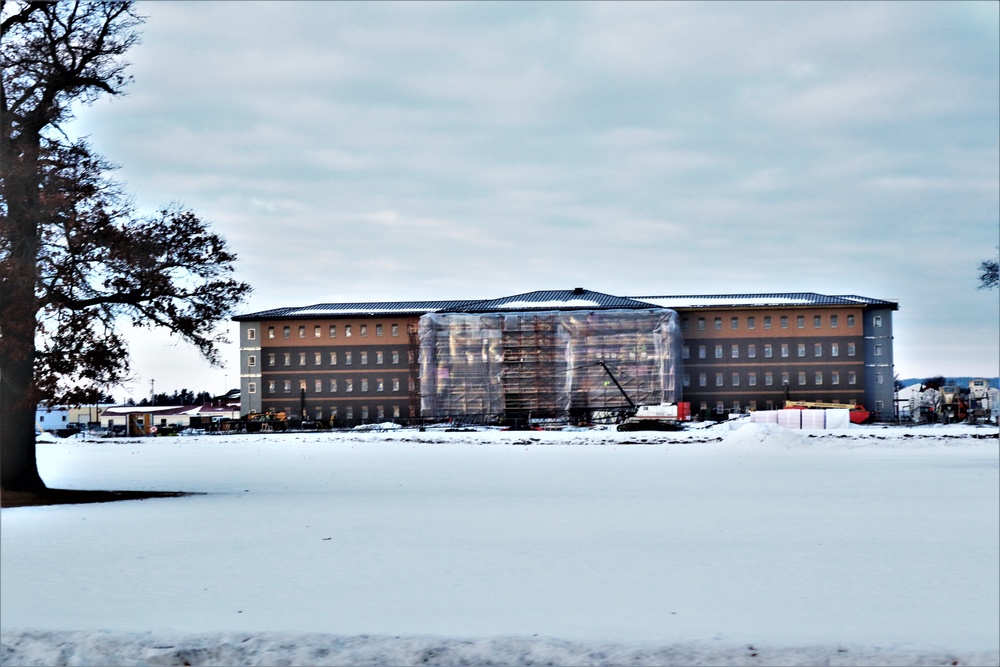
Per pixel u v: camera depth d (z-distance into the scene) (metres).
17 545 19.50
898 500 28.55
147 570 16.75
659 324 133.12
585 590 14.84
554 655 10.36
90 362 30.16
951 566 16.80
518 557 18.05
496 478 39.03
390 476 40.59
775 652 10.47
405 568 16.83
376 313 147.50
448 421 131.00
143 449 75.94
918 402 140.88
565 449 66.31
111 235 29.47
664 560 17.64
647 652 10.45
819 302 142.38
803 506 26.95
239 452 66.88
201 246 31.42
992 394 133.88
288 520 24.14
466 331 135.75
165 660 10.42
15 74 30.00
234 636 11.17
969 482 35.38
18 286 27.89
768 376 142.88
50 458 60.69
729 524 22.89
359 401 147.12
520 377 134.50
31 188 28.58
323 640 10.97
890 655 10.40
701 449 64.56
